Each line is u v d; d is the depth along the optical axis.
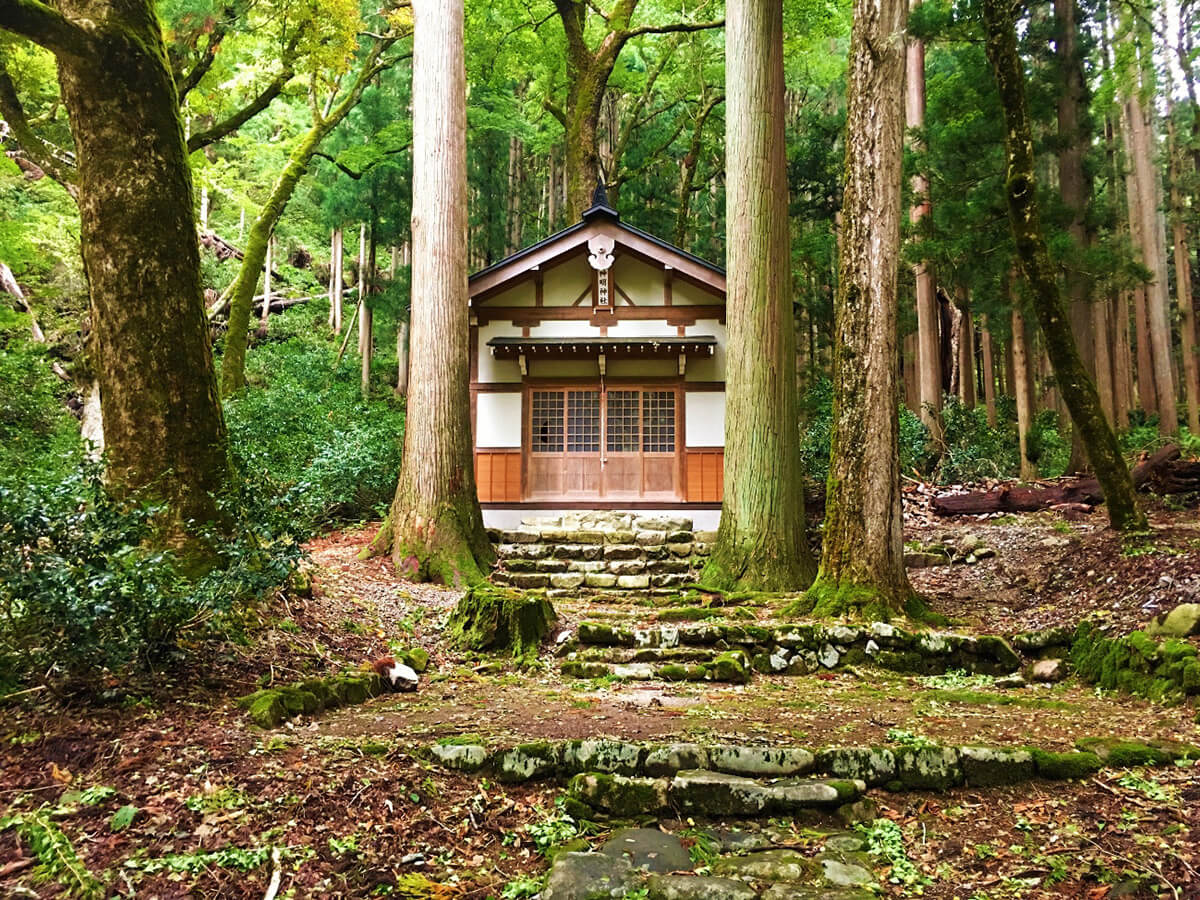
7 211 17.06
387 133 17.16
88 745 3.24
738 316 9.05
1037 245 7.35
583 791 3.53
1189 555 6.40
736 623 6.77
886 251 7.07
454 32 9.88
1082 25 12.74
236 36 12.70
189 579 4.61
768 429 8.77
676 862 3.09
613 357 12.17
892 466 7.07
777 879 2.95
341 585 7.42
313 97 15.75
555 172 24.53
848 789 3.57
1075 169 12.47
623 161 22.08
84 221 4.94
